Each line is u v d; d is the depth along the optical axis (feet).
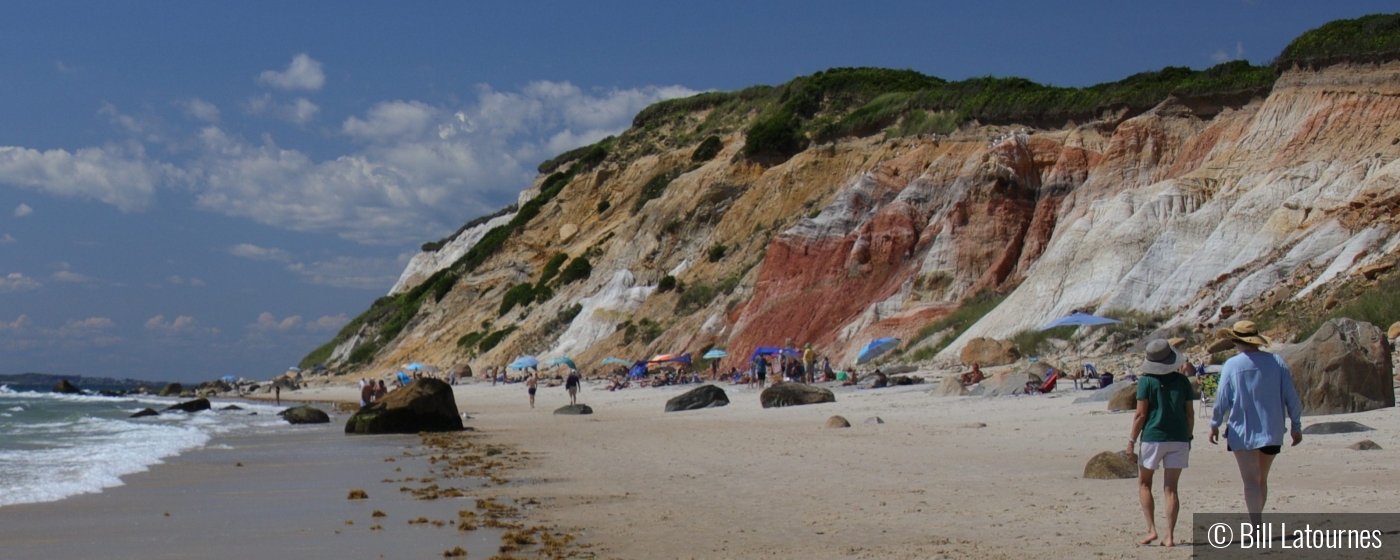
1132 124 155.02
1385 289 88.53
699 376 158.30
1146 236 128.06
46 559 32.86
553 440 75.72
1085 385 87.97
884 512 36.52
